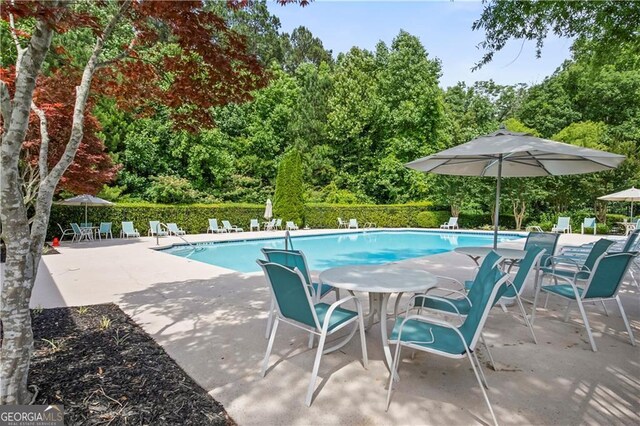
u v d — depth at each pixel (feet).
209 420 7.28
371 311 12.36
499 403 7.97
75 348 10.52
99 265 25.34
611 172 57.67
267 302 15.92
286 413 7.57
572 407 7.83
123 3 9.45
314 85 77.92
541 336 12.05
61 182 30.09
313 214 62.54
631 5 13.55
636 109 64.39
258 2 12.23
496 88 90.12
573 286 11.66
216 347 10.92
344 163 76.43
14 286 7.23
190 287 18.72
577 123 63.52
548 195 62.64
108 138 52.70
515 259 15.65
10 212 7.06
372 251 44.06
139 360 9.86
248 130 69.77
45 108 24.30
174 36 11.19
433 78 71.31
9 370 7.23
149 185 58.85
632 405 7.91
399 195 72.90
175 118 14.39
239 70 12.50
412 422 7.29
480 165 20.48
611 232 58.34
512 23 15.74
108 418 7.22
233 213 55.77
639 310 15.10
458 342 8.26
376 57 81.82
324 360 10.14
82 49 36.40
